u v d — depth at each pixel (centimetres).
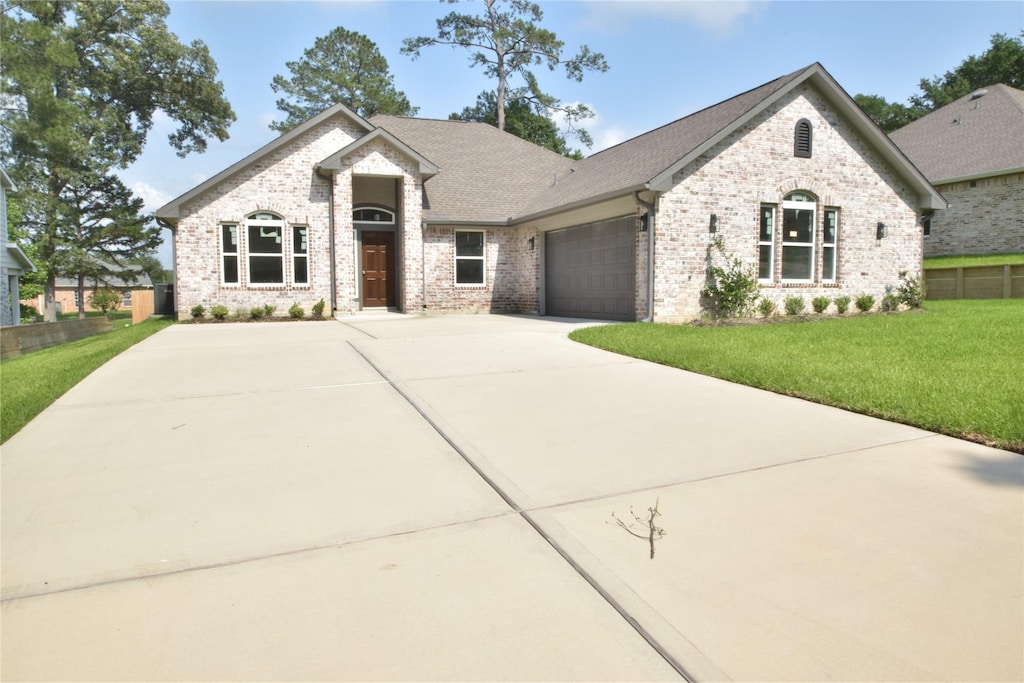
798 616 219
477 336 1012
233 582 250
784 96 1284
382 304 1694
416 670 195
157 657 202
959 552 262
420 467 384
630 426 468
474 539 285
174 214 1449
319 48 4097
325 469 383
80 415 520
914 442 414
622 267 1303
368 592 241
